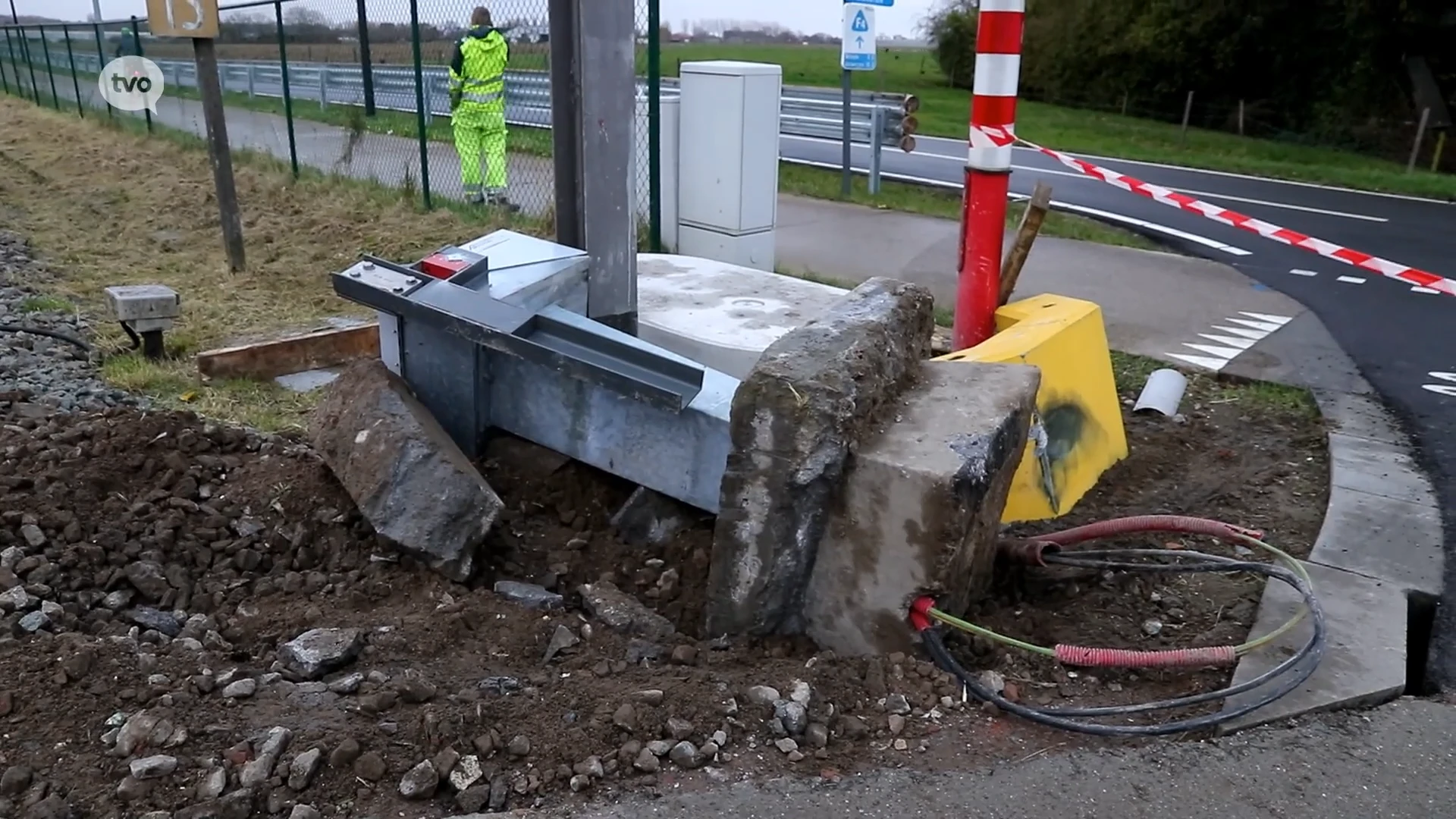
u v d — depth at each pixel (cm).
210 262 884
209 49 791
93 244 951
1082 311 480
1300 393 591
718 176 802
